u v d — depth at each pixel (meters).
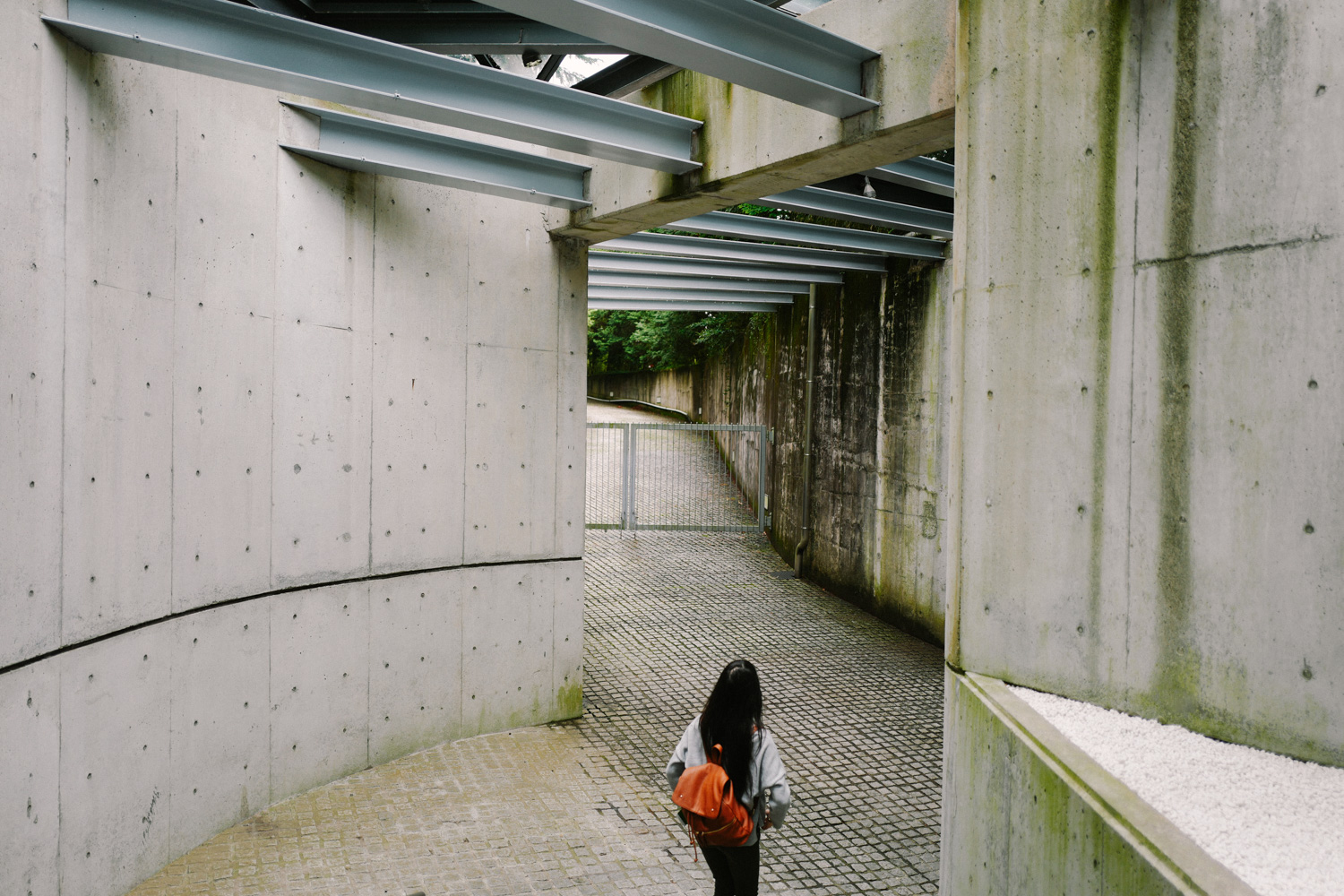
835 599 11.29
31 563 3.54
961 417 3.73
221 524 4.79
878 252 8.82
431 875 4.50
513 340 6.62
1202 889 1.88
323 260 5.42
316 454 5.43
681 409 23.25
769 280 11.45
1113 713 3.15
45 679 3.63
